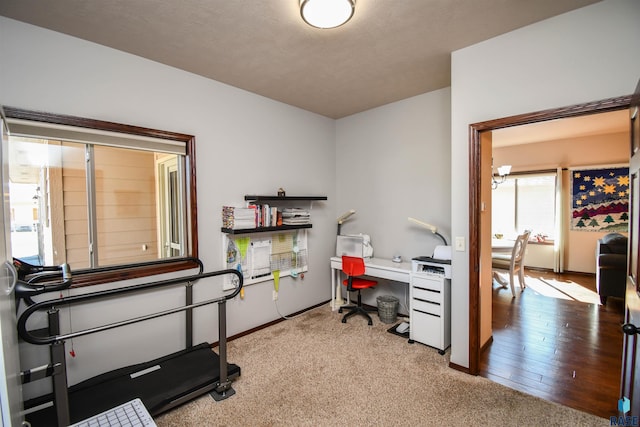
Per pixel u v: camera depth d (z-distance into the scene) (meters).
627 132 4.96
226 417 1.92
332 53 2.39
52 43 2.02
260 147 3.32
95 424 1.22
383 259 3.74
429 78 2.91
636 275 1.44
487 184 2.67
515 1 1.78
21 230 2.06
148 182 2.72
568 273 5.54
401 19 1.95
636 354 1.43
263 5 1.79
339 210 4.28
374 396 2.11
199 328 2.79
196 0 1.74
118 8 1.80
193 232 2.72
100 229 2.44
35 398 1.89
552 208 5.76
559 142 5.55
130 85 2.37
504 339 2.95
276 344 2.89
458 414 1.92
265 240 3.32
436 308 2.76
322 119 4.09
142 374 2.19
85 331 1.62
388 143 3.70
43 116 1.97
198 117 2.78
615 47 1.77
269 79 2.89
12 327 1.17
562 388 2.16
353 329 3.23
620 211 5.07
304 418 1.90
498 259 4.71
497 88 2.19
